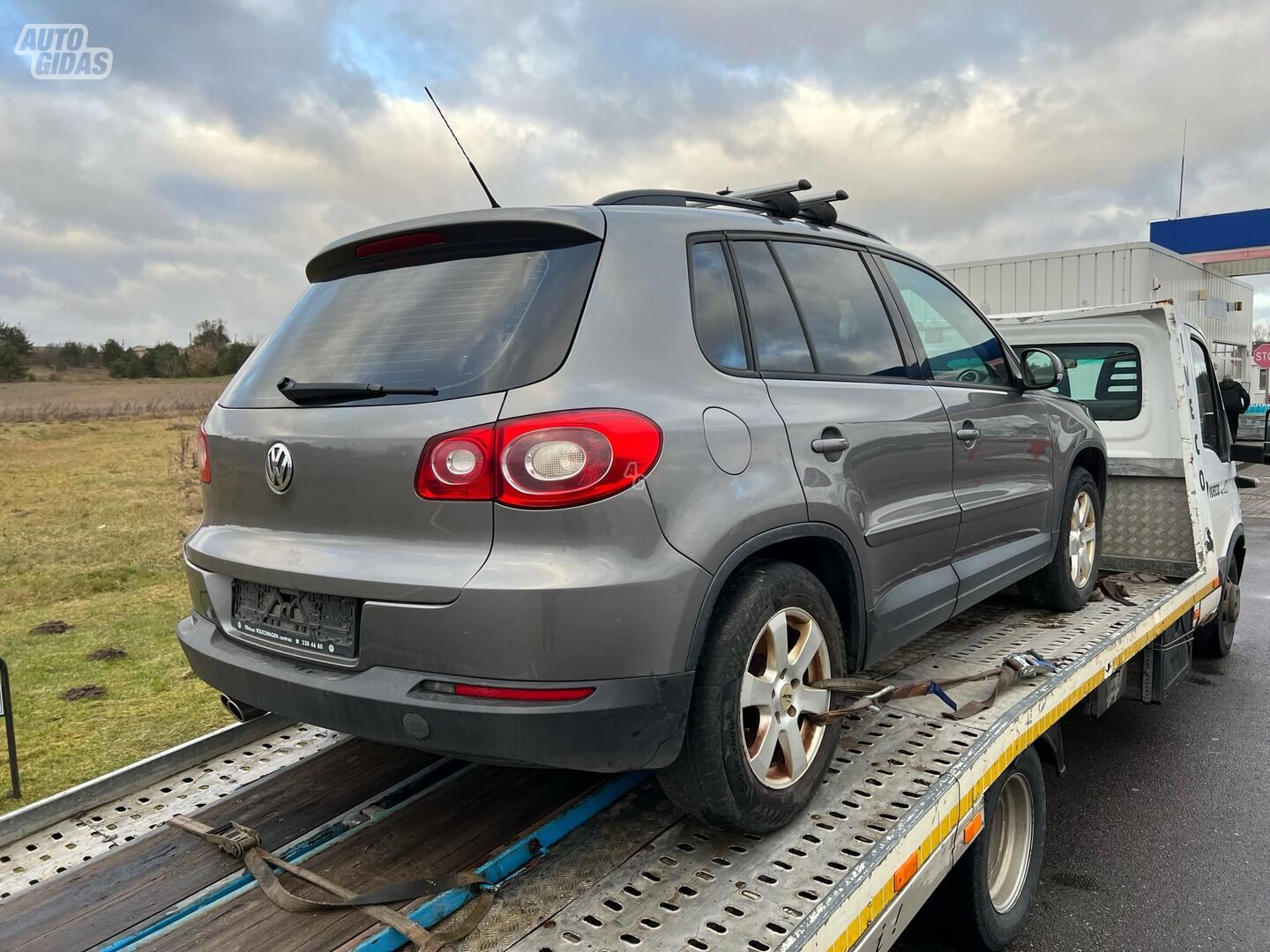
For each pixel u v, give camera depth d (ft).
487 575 6.32
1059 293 56.65
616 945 6.18
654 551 6.61
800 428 8.16
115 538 37.96
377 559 6.77
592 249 7.34
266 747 9.97
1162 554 16.74
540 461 6.38
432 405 6.78
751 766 7.36
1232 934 10.41
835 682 8.29
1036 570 13.43
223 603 8.02
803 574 8.05
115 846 7.95
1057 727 11.06
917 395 10.23
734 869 7.11
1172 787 14.34
